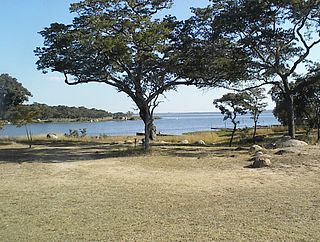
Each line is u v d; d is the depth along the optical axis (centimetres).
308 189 1093
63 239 688
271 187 1131
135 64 2478
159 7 2686
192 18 2400
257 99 3303
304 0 2238
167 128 7762
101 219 812
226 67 2416
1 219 816
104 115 12862
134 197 1019
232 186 1160
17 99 4084
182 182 1241
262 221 782
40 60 2428
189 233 710
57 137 3603
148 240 675
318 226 745
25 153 2169
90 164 1691
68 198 1010
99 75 2505
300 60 2558
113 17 2275
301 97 3181
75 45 2316
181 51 2350
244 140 3266
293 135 2670
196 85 2553
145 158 1881
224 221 786
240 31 2356
